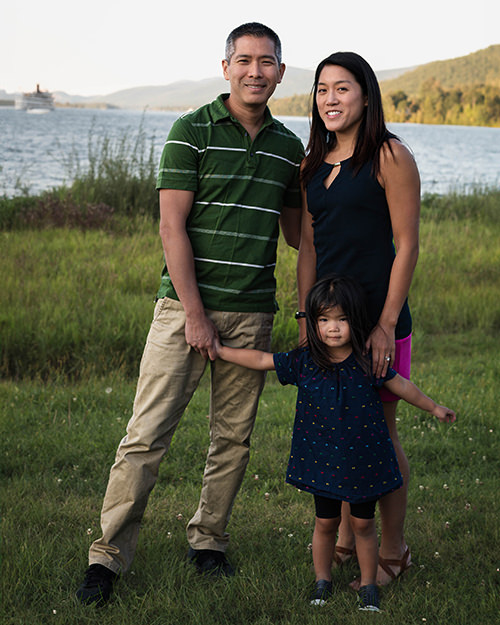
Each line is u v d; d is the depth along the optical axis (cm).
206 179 268
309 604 265
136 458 273
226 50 270
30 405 492
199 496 369
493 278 962
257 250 278
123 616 252
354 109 262
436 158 4828
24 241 1005
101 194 1291
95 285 775
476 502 361
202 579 285
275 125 279
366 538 266
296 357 269
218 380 291
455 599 269
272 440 449
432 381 581
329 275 263
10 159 2431
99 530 321
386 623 250
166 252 269
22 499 351
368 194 261
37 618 252
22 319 621
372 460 258
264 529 333
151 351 280
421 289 874
